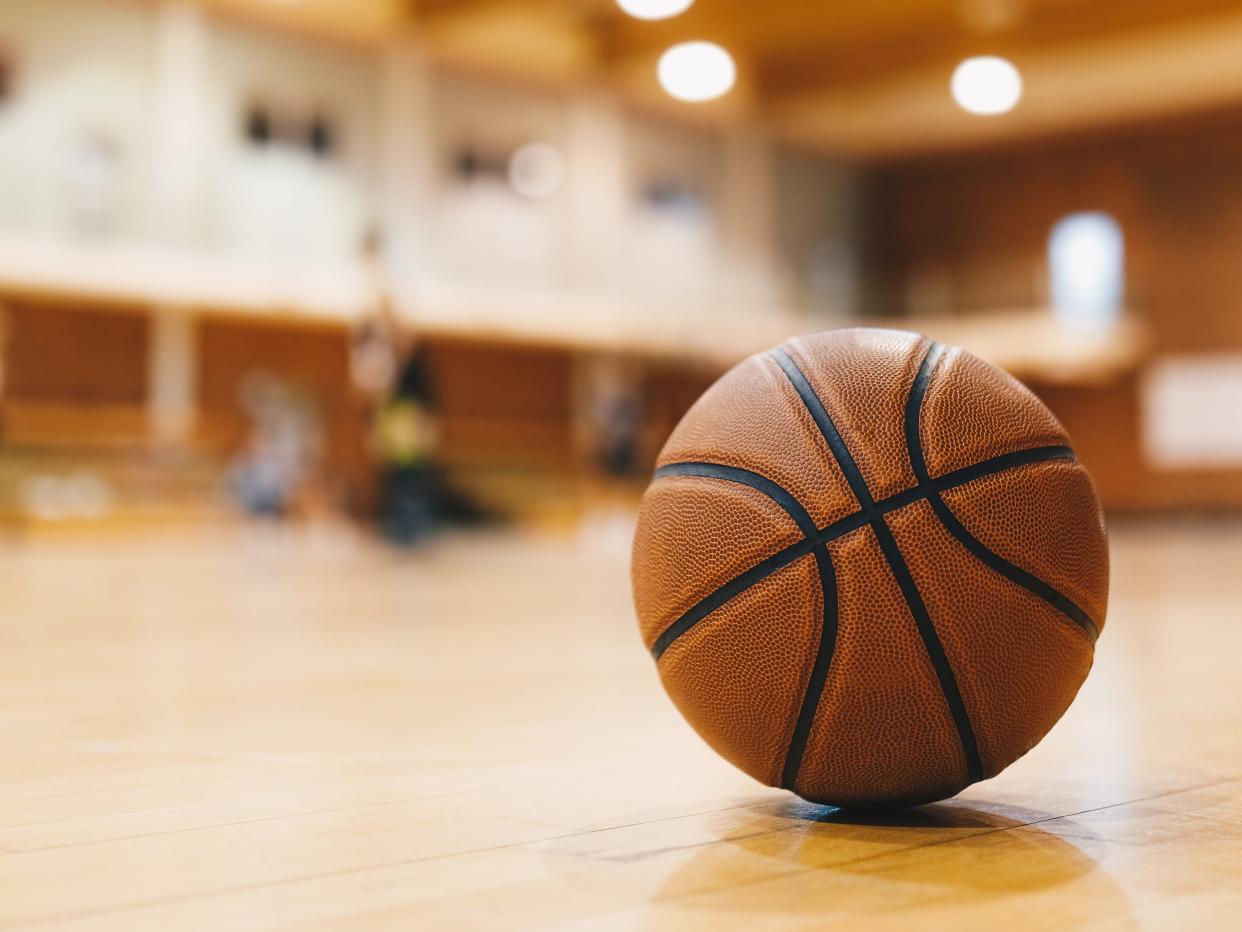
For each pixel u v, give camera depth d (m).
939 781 1.46
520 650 3.69
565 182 16.67
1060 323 18.17
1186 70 16.36
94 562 9.23
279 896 1.18
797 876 1.25
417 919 1.10
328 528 12.62
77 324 13.63
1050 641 1.42
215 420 14.34
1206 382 18.38
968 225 19.91
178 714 2.46
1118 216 18.86
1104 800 1.63
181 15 13.83
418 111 15.44
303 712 2.48
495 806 1.60
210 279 13.65
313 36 14.71
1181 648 3.59
